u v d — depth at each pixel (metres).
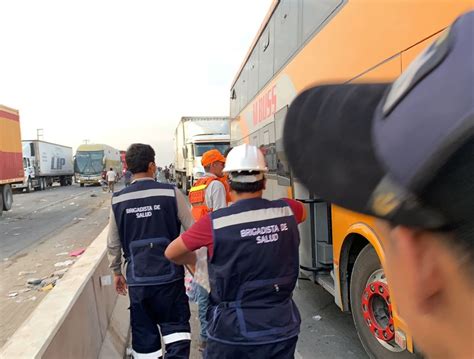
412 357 2.89
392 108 0.55
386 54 2.94
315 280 4.46
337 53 3.73
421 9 2.55
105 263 4.35
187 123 22.97
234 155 2.21
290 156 0.72
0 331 4.93
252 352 2.01
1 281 7.14
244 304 2.04
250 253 2.03
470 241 0.47
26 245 10.45
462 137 0.43
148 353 3.10
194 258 2.35
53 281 6.79
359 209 0.58
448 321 0.53
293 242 2.16
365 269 3.43
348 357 3.78
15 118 17.89
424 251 0.53
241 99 8.81
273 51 5.84
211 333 2.10
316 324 4.55
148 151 3.17
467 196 0.45
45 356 2.18
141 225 3.03
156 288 3.01
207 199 4.17
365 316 3.43
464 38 0.49
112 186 31.45
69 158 47.81
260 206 2.15
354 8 3.41
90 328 3.28
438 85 0.49
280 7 5.46
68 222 14.50
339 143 0.63
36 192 34.62
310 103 0.73
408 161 0.49
